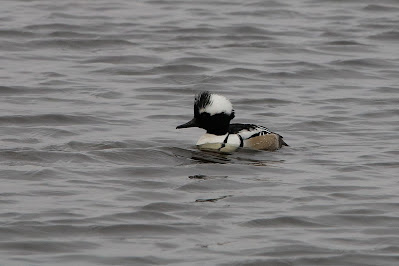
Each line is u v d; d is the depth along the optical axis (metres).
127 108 21.06
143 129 19.17
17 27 28.95
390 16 31.91
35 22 29.75
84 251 12.16
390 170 16.17
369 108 21.38
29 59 25.98
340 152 17.50
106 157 16.69
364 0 34.03
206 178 15.52
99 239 12.59
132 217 13.41
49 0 33.19
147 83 23.67
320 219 13.52
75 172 15.69
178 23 30.39
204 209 13.86
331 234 12.91
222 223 13.30
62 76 24.05
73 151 17.06
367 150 17.66
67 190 14.66
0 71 24.45
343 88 23.56
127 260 11.89
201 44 27.98
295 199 14.42
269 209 13.92
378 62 26.27
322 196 14.59
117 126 19.39
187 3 33.56
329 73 25.12
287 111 21.14
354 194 14.70
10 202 13.95
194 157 16.91
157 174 15.73
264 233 12.93
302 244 12.51
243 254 12.15
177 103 21.77
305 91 23.20
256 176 15.73
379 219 13.55
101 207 13.84
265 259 11.97
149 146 17.80
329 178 15.61
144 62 25.84
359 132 19.25
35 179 15.23
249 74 24.78
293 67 25.58
